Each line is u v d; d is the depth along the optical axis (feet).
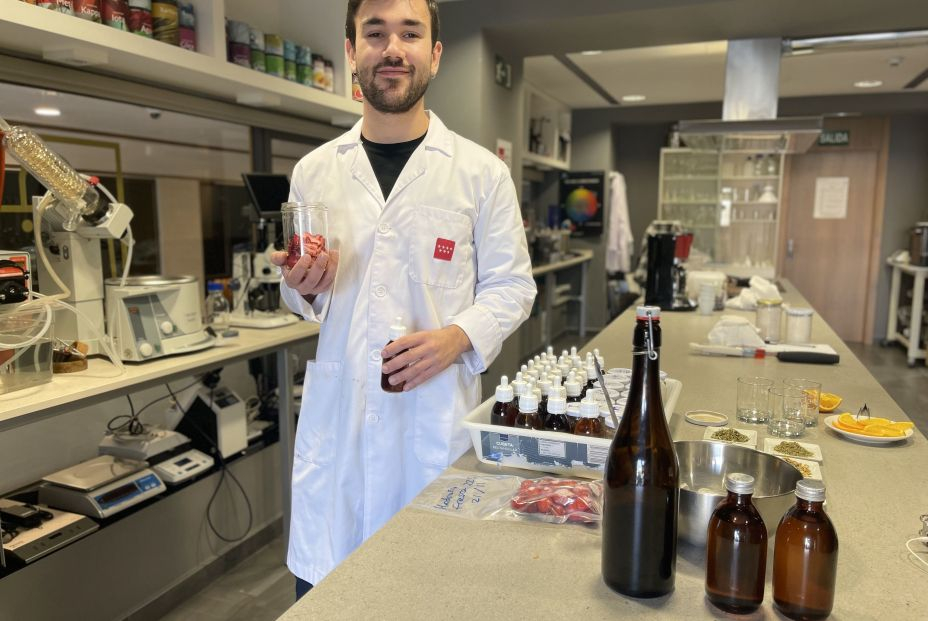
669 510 2.57
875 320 23.91
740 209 22.81
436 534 3.14
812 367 6.97
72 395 5.36
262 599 7.74
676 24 12.07
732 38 13.05
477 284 5.02
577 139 24.77
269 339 7.63
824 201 24.18
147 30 6.68
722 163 22.59
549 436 3.76
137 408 8.63
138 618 7.14
